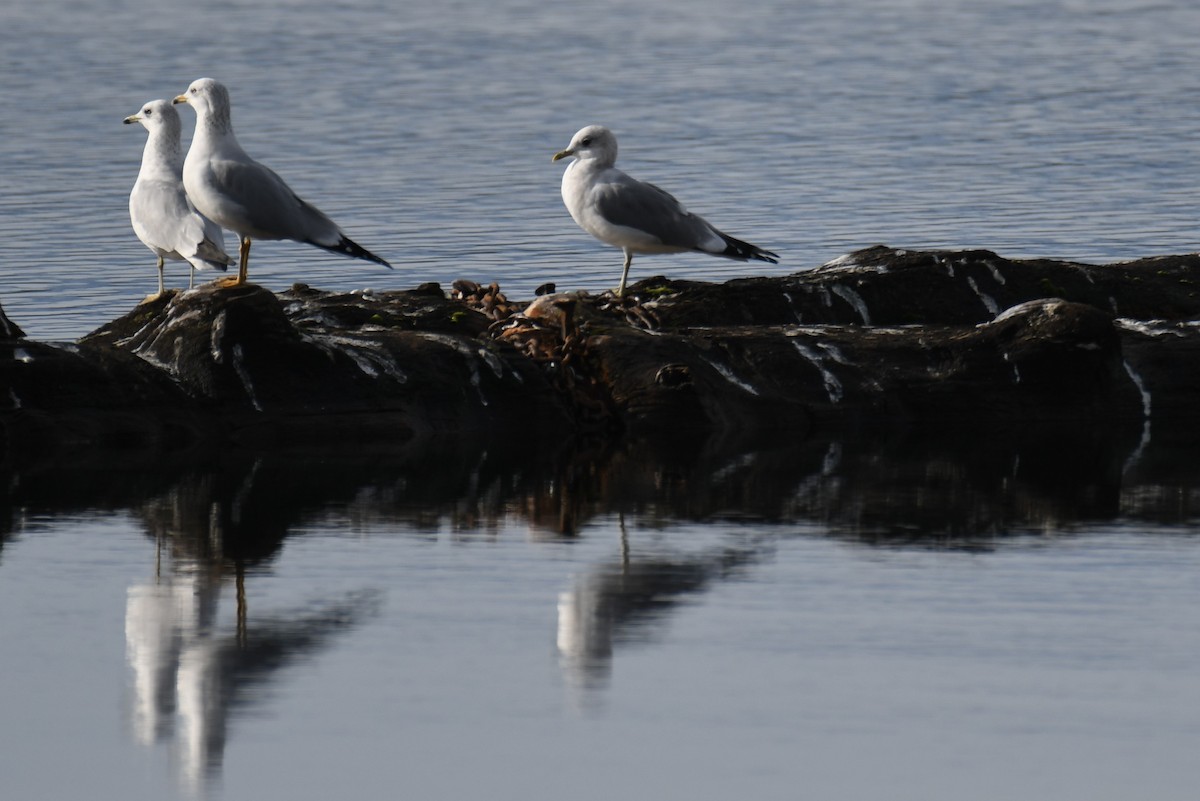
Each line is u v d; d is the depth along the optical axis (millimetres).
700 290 19625
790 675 10469
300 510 14516
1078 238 26266
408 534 13742
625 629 11297
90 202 29156
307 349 17453
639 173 32125
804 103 40875
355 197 29938
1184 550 13133
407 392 17609
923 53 50500
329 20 58062
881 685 10289
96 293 23141
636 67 47562
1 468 15891
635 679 10414
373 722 9805
